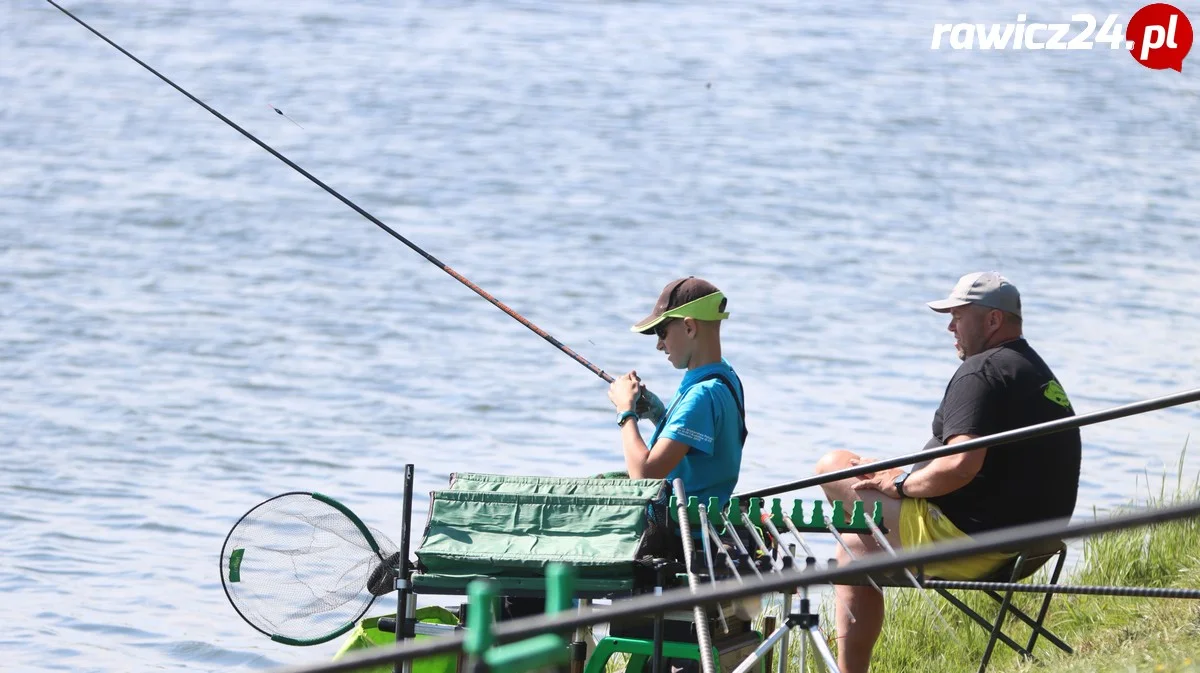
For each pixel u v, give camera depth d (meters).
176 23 162.75
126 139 110.75
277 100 128.25
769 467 42.88
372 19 170.12
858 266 75.75
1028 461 21.55
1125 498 38.69
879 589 21.03
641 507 18.17
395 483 43.28
